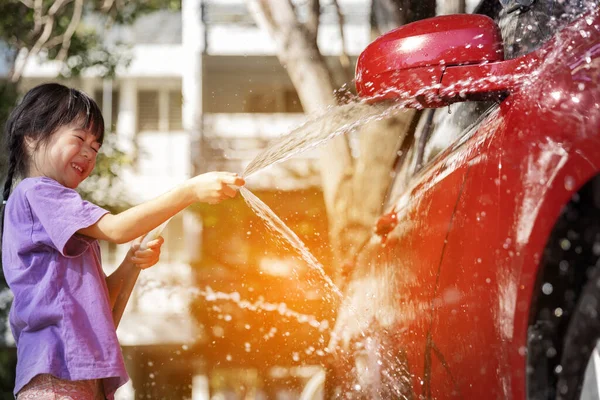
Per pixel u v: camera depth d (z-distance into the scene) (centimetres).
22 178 248
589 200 178
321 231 960
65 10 1323
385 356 289
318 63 809
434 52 231
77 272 231
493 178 198
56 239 224
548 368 182
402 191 334
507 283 183
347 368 333
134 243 265
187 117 1773
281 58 822
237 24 1898
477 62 226
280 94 1866
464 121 276
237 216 1044
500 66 218
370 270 330
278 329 646
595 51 184
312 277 425
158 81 2139
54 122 241
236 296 952
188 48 1877
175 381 978
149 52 2105
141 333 1630
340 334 350
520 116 195
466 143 235
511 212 185
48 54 1286
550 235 175
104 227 226
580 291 180
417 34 237
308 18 820
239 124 1823
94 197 1221
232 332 919
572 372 183
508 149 193
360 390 314
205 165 1631
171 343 1620
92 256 240
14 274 231
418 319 248
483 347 196
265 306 741
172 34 2117
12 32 1234
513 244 182
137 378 1051
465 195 214
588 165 170
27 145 244
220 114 1834
